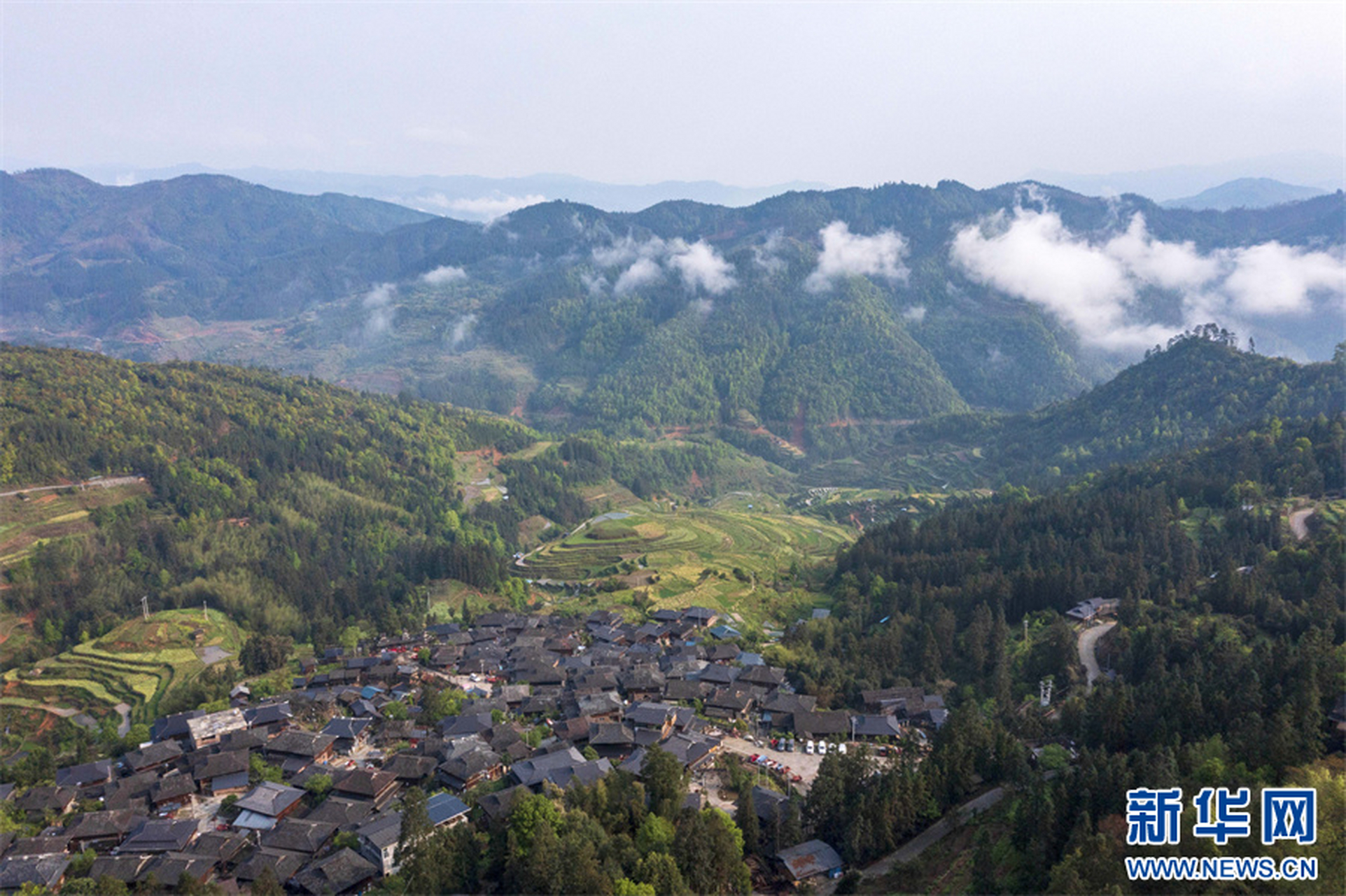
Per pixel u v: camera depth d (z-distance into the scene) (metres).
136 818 124.06
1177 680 124.62
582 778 121.12
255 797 125.81
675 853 95.88
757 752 143.25
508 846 100.56
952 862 104.75
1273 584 168.00
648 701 164.75
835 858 105.88
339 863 107.19
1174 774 96.81
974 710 130.12
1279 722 99.06
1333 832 82.75
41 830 125.94
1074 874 84.69
